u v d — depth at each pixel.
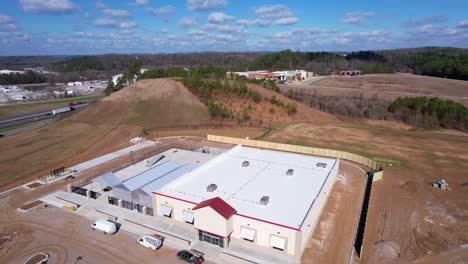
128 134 73.44
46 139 68.69
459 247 30.92
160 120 84.12
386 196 41.91
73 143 66.19
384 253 29.77
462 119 78.38
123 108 89.25
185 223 35.00
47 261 29.28
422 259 29.16
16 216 37.47
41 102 135.75
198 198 34.84
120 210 38.78
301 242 28.80
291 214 31.30
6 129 80.62
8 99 144.62
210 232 31.08
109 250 31.05
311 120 87.81
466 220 35.78
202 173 41.97
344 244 31.64
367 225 34.97
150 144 66.75
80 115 86.31
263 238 30.27
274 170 42.75
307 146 64.25
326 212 37.97
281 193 35.91
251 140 65.81
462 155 58.34
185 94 101.25
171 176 42.22
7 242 32.28
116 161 55.91
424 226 34.66
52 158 57.56
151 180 41.03
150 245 30.95
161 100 94.38
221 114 86.06
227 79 108.56
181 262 29.17
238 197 34.94
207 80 106.88
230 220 30.84
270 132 75.38
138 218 36.91
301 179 39.75
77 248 31.34
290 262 28.91
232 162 46.03
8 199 41.78
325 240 32.38
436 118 81.19
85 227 35.12
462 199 40.81
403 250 30.55
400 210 38.16
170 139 70.75
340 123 85.25
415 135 72.75
